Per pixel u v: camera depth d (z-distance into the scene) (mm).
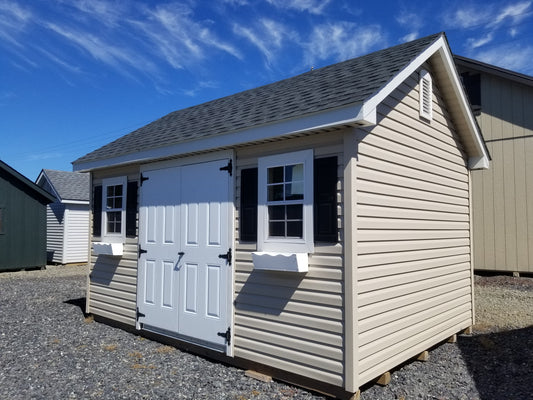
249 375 4758
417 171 5309
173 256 6023
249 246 5008
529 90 11055
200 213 5660
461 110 6133
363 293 4168
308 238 4406
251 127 4727
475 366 5148
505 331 6590
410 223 5082
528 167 11016
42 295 10250
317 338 4254
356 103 3836
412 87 5301
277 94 5977
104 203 7531
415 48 5215
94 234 7750
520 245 11070
